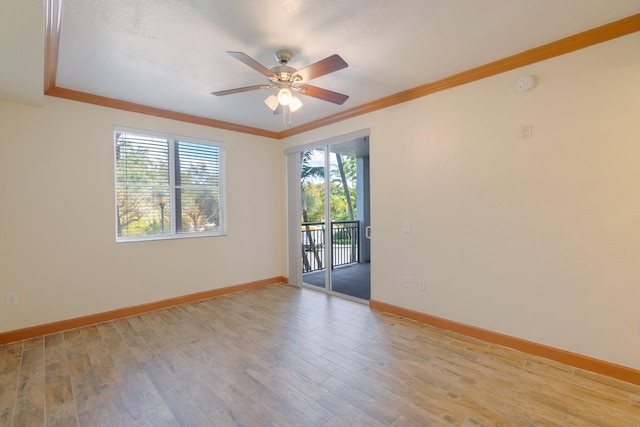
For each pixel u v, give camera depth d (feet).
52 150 10.03
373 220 12.07
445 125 9.91
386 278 11.73
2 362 8.10
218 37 7.22
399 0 5.98
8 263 9.32
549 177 7.94
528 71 8.20
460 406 6.22
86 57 8.04
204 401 6.47
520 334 8.50
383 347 8.84
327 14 6.43
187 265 13.08
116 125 11.25
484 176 9.09
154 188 12.38
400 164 11.14
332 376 7.37
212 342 9.23
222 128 14.23
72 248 10.39
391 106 11.34
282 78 7.53
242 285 14.94
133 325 10.61
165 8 6.13
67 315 10.28
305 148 14.96
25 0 5.03
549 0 6.04
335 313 11.71
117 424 5.81
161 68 8.73
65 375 7.46
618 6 6.25
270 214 16.17
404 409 6.16
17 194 9.46
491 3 6.12
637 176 6.80
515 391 6.70
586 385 6.88
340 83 10.09
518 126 8.41
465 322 9.62
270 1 5.98
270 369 7.70
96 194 10.85
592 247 7.37
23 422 5.86
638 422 5.71
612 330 7.16
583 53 7.38
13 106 9.42
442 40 7.51
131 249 11.62
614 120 7.04
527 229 8.33
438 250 10.20
